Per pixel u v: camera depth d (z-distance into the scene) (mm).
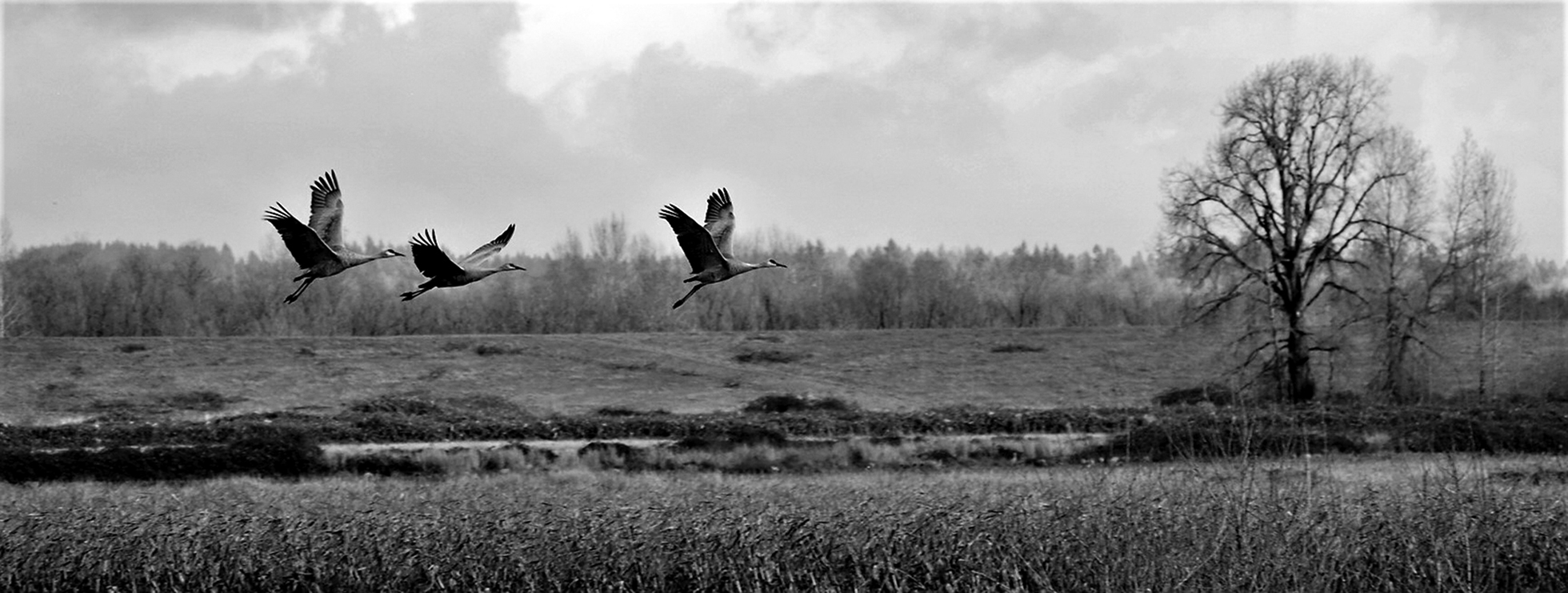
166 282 112312
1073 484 26000
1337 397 61531
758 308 116312
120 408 65250
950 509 22891
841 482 34188
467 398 67938
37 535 23016
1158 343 82750
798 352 83500
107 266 138375
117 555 22016
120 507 27469
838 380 76312
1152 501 20812
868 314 117188
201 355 76438
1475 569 19797
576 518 23312
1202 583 18094
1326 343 62062
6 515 25859
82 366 73125
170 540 22406
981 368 78750
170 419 61812
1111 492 23000
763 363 80688
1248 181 60781
